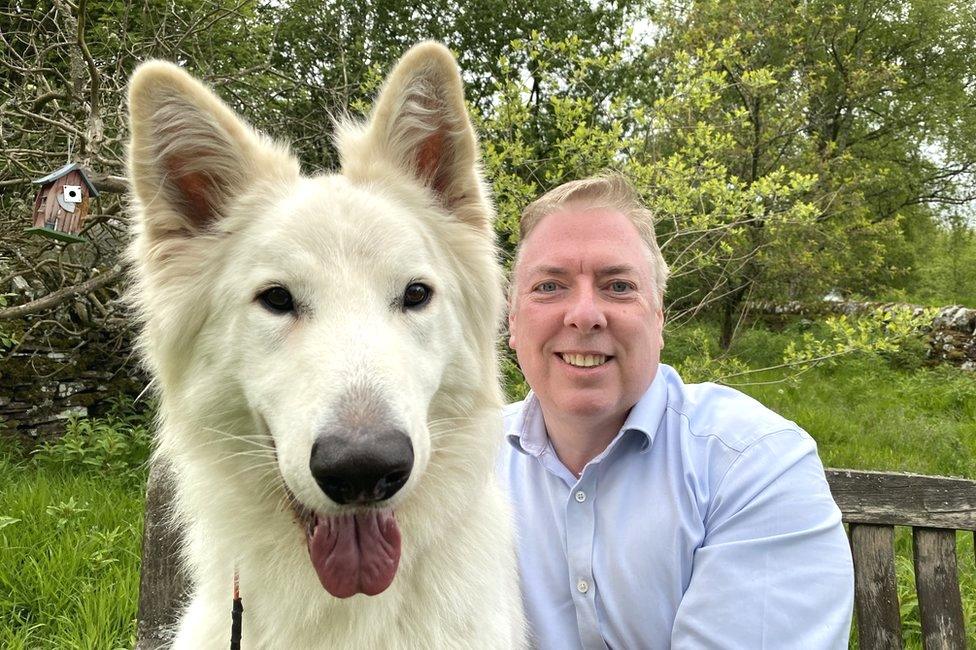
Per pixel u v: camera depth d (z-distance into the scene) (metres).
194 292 0.66
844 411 2.76
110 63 2.16
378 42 3.87
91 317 2.14
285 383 0.58
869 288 5.72
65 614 1.07
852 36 5.51
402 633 0.62
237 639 0.60
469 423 0.70
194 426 0.66
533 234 0.76
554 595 0.72
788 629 0.59
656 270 0.76
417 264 0.65
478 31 4.58
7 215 2.02
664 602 0.66
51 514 1.36
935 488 0.77
